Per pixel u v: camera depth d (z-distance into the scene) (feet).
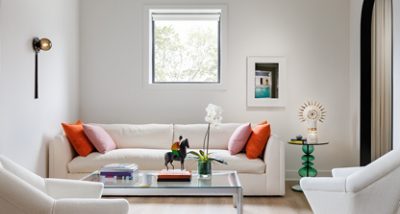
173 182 12.76
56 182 10.18
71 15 19.10
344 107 20.06
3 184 8.00
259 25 20.07
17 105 13.94
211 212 14.58
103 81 20.21
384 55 18.67
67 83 18.66
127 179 13.17
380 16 18.62
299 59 20.08
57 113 17.56
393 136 15.12
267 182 16.62
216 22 20.68
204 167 13.52
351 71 19.77
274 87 20.11
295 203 15.84
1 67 12.84
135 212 14.52
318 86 20.06
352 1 19.56
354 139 19.36
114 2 20.15
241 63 20.10
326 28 20.06
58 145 16.49
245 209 15.06
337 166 20.06
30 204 7.98
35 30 15.28
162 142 18.61
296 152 20.06
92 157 16.76
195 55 20.86
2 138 12.95
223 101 20.12
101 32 20.17
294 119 20.07
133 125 18.99
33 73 15.17
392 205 9.98
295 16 20.07
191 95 20.18
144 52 20.15
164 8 20.13
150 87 20.15
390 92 18.70
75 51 19.63
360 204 10.16
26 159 14.69
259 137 16.97
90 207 8.14
